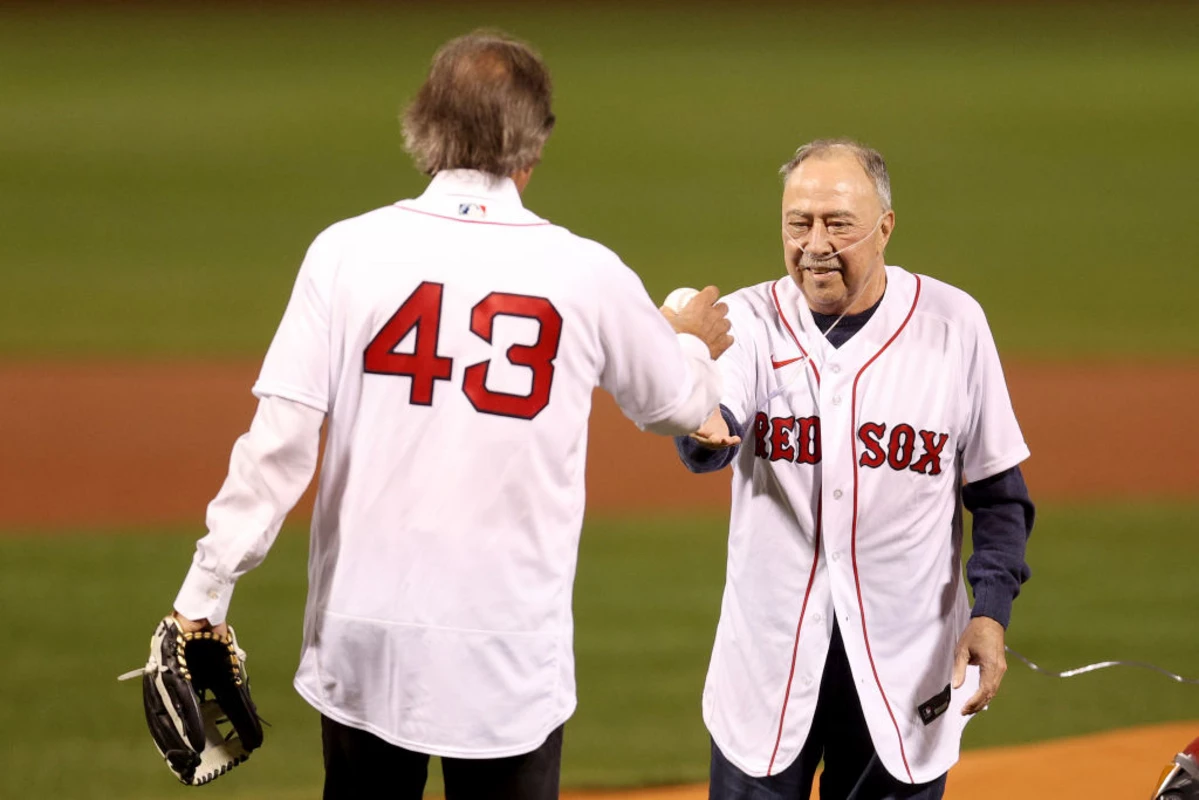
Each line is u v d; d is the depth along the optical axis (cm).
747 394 655
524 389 552
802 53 8969
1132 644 1534
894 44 9375
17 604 1634
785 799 674
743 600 676
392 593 555
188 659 575
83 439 2375
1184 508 2058
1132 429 2470
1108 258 4128
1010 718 1340
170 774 1203
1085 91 7531
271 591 1677
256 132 6444
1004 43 9388
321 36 9669
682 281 3762
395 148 6097
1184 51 8931
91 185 5225
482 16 10525
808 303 671
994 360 668
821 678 661
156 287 3669
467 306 550
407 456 551
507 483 552
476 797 574
